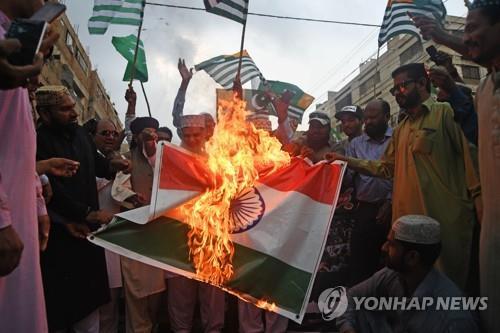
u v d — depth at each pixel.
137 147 4.16
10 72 1.31
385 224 3.88
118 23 5.63
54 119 3.13
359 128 4.93
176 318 3.68
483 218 2.27
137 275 3.54
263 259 2.98
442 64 3.37
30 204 1.70
